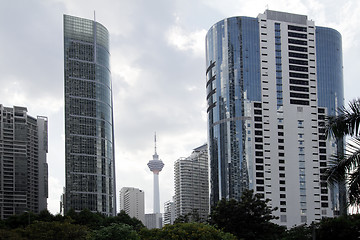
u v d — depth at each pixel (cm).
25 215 13900
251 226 9362
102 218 14875
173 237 5378
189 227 5566
